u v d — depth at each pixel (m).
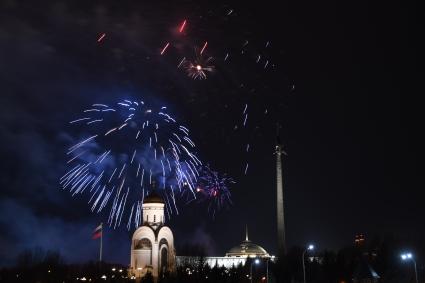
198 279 176.62
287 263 185.12
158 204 197.62
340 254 180.25
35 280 194.25
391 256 195.50
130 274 188.38
